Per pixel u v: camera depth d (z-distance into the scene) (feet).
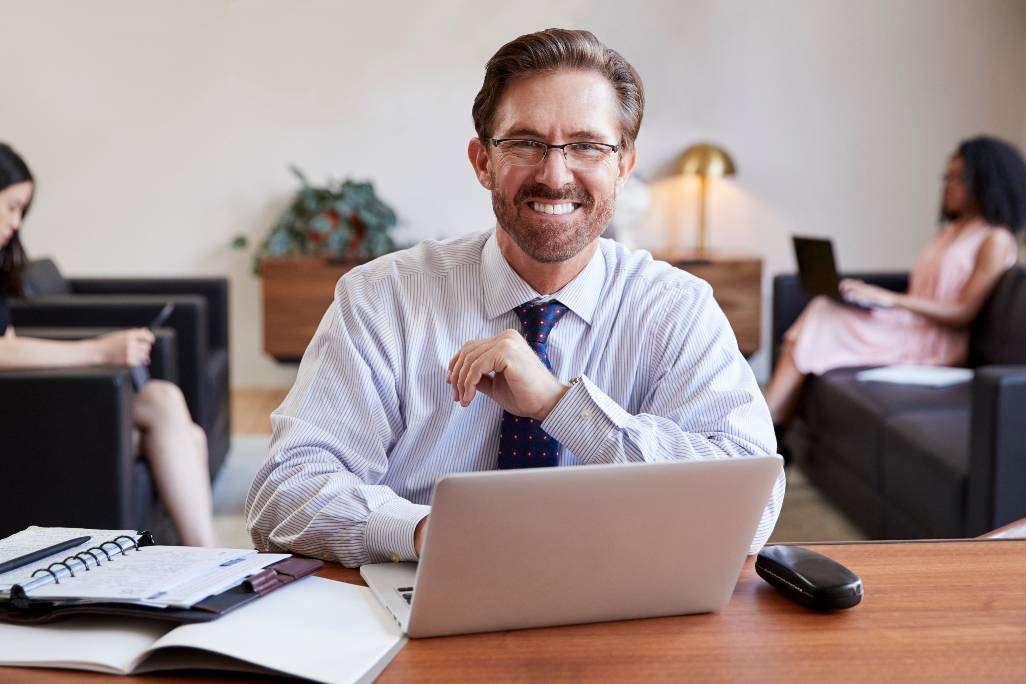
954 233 13.92
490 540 3.39
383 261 5.35
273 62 18.78
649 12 18.71
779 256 19.34
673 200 19.17
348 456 4.90
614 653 3.42
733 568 3.71
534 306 5.14
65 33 18.53
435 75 18.81
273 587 3.77
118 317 12.75
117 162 18.86
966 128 19.15
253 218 19.08
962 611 3.77
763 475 3.58
